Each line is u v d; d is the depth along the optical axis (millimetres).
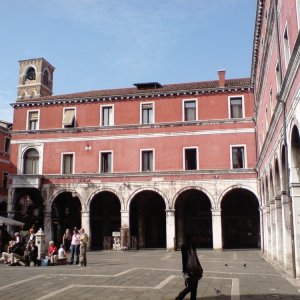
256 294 11938
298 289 12852
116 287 13320
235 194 40094
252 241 39375
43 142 37719
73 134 37312
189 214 40250
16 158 37906
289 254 17625
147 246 40500
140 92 36688
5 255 22438
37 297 11547
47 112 38344
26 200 43406
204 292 12305
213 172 33938
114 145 36406
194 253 9875
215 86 35719
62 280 15047
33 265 20703
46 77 66375
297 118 13195
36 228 36969
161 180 34781
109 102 37312
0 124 52125
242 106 34719
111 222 40906
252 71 31500
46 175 36844
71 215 39562
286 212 17688
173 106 35906
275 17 17125
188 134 35156
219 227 33312
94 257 27062
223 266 20516
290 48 14305
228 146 34312
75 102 37812
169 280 15008
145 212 40031
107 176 35812
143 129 36062
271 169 22500
